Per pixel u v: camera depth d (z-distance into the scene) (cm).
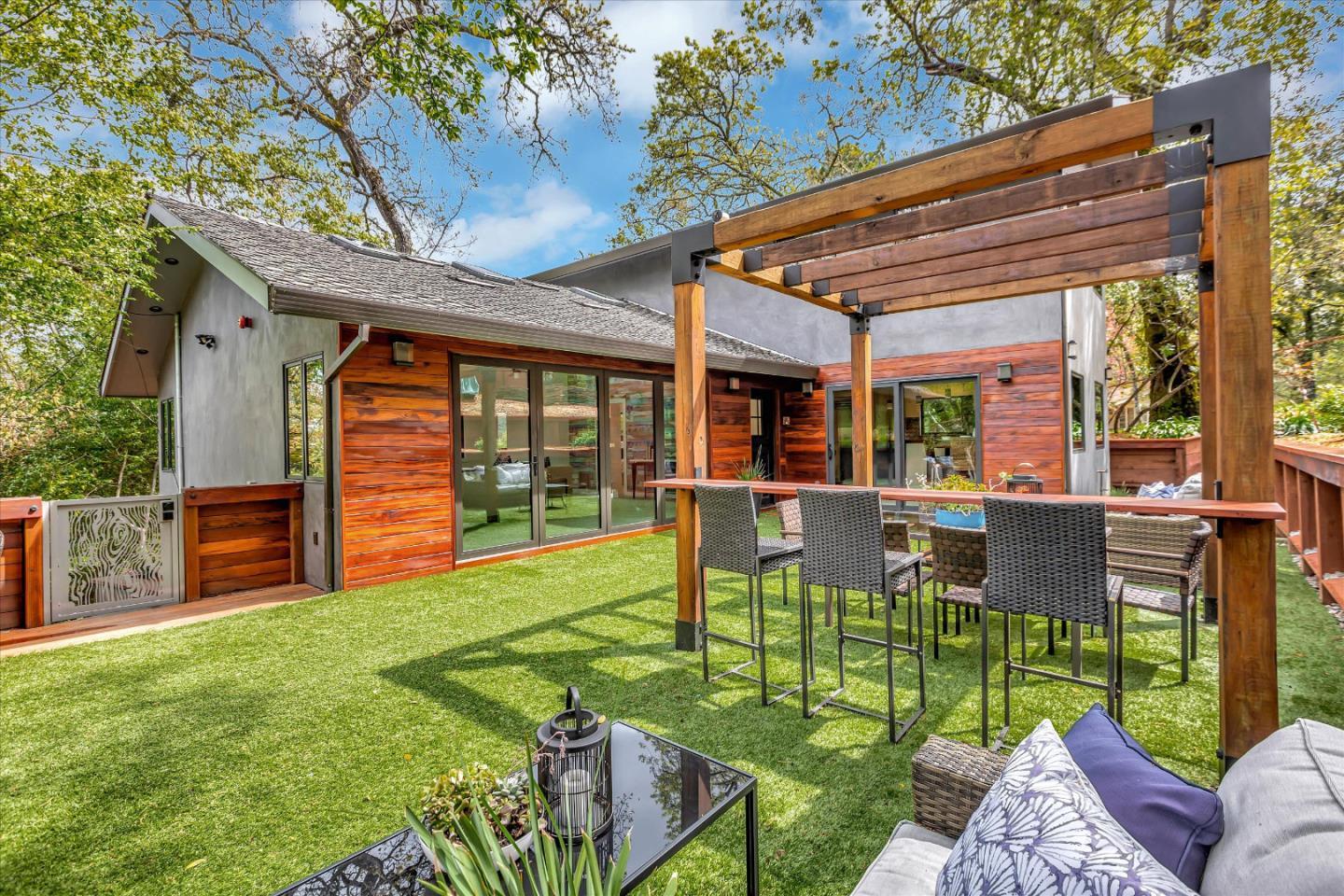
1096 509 236
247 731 295
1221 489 243
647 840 149
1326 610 450
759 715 308
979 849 100
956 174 297
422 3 814
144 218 726
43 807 236
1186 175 294
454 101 879
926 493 358
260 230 744
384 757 271
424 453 627
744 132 1630
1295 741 102
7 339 870
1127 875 81
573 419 791
